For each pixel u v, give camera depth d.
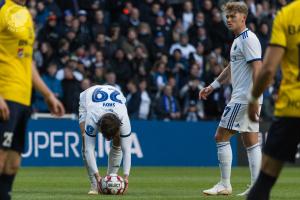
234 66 33.03
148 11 71.44
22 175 49.59
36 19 66.69
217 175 52.09
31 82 21.56
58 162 61.03
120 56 65.69
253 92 20.23
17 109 21.09
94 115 31.92
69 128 61.47
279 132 20.62
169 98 65.38
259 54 32.31
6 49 21.20
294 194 35.34
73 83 61.56
